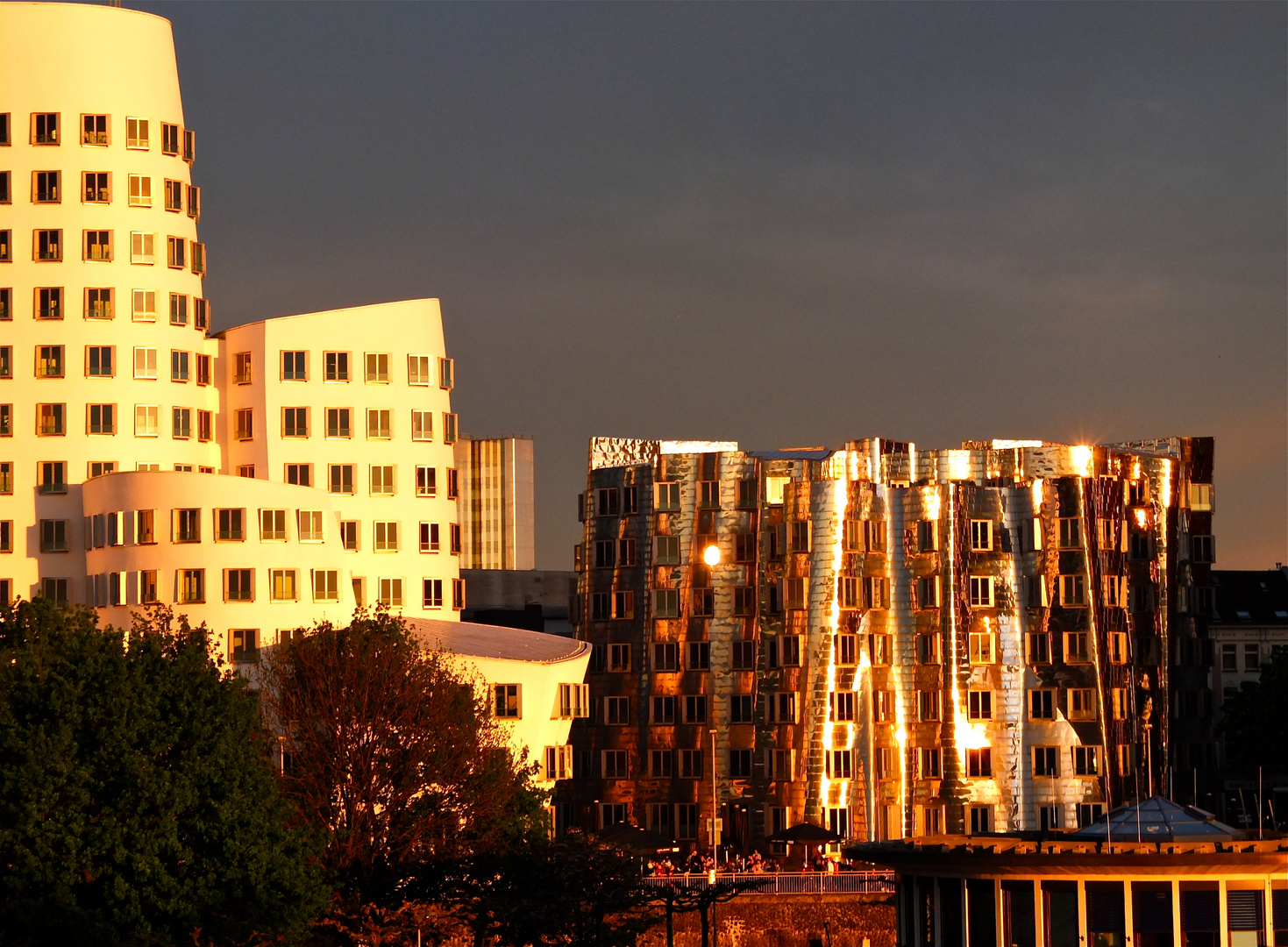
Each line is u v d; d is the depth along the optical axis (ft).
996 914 321.73
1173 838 330.95
